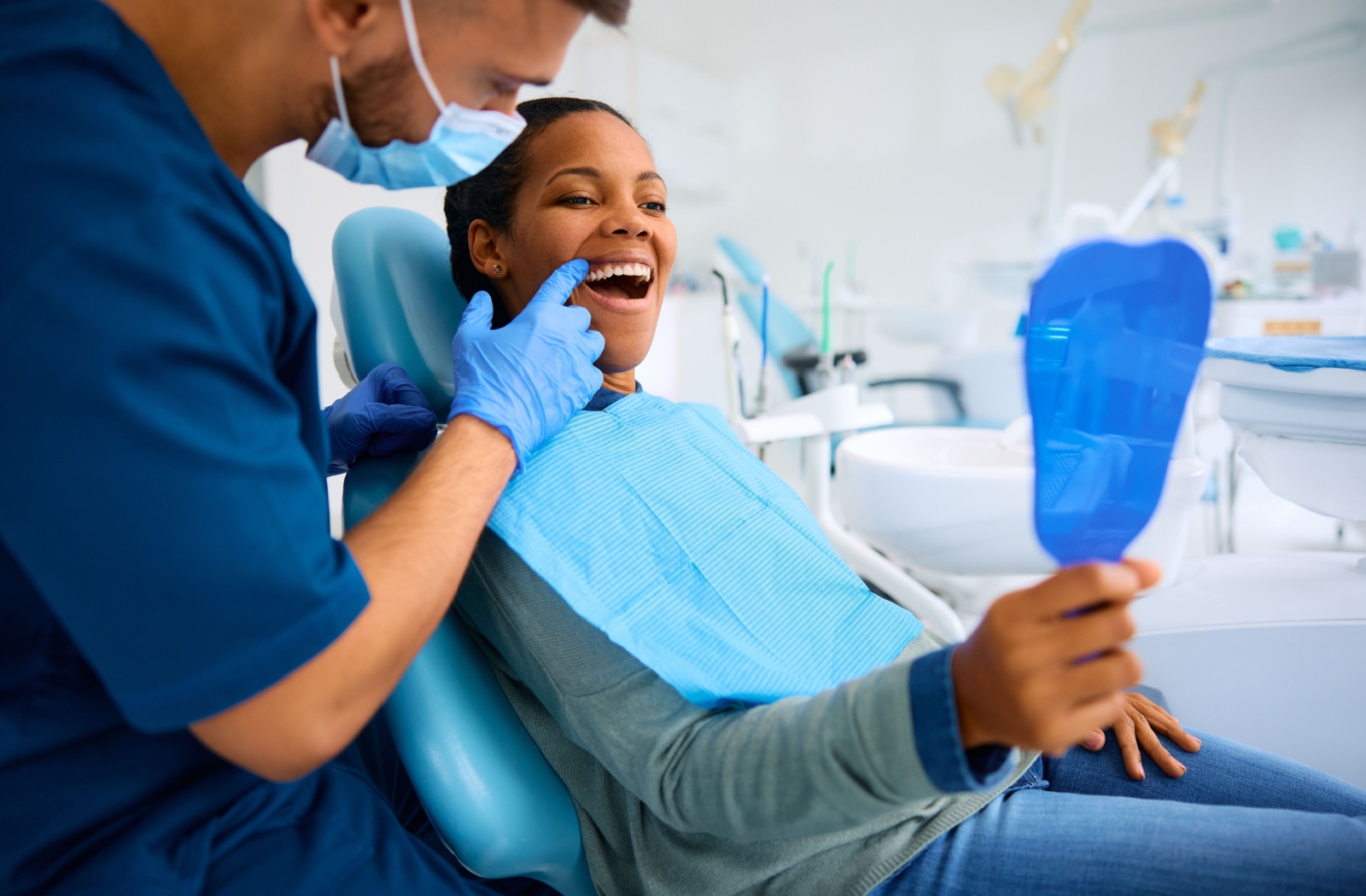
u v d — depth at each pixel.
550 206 0.84
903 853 0.64
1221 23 4.22
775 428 1.43
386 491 0.74
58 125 0.44
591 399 0.82
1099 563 0.43
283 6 0.49
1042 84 2.56
